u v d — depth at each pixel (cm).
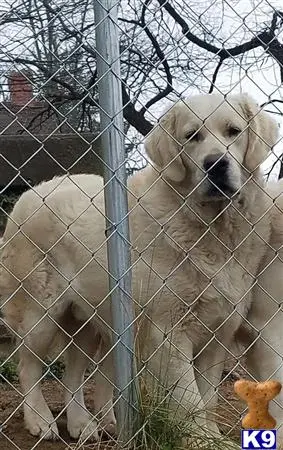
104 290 247
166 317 234
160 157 246
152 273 233
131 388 194
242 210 240
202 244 236
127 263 194
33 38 229
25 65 261
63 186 268
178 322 233
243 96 252
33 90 256
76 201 259
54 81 390
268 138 253
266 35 367
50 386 317
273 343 238
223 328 241
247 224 239
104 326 254
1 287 275
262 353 240
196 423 203
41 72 352
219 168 234
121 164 192
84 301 254
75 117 451
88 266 250
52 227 260
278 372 237
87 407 286
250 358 245
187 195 235
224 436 204
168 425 196
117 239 193
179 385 227
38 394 259
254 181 243
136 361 203
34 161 388
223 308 237
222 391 287
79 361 275
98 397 263
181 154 244
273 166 257
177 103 249
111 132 191
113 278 193
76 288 255
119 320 193
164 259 235
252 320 243
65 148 388
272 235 242
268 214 243
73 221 239
